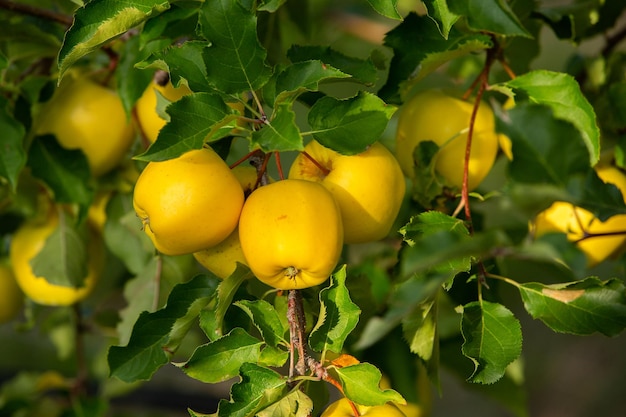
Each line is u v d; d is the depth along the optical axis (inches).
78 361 70.0
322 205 48.9
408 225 50.6
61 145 57.9
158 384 78.4
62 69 50.1
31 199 60.9
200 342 68.4
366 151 50.7
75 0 52.5
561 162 51.9
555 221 55.1
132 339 52.1
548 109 51.9
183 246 50.1
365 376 48.9
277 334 50.0
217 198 49.5
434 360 53.2
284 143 48.1
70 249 61.0
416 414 63.6
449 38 52.9
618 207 51.9
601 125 57.4
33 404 69.8
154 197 49.5
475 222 58.3
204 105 49.1
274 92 50.0
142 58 53.5
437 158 54.3
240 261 51.3
